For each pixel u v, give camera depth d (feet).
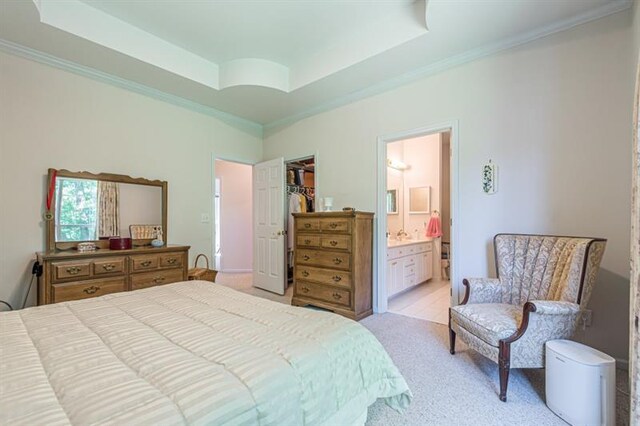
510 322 6.20
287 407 3.06
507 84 8.68
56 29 8.01
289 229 16.12
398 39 8.77
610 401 5.02
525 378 6.70
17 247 8.95
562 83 7.85
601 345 7.23
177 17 8.95
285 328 4.25
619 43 7.13
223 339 3.83
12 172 8.88
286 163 15.48
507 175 8.65
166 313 4.86
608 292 7.17
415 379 6.63
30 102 9.16
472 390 6.21
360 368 4.16
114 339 3.82
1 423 2.20
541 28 8.00
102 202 10.52
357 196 12.16
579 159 7.60
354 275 10.39
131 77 10.71
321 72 10.85
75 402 2.49
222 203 20.44
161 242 11.28
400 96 10.90
